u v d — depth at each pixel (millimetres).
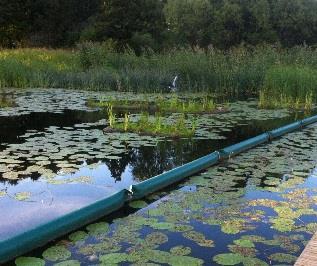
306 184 4602
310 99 11711
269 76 13242
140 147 6215
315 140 7082
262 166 5305
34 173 4727
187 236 3209
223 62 15328
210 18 41344
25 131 7180
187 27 41781
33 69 16141
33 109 9883
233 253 2936
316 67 15180
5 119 8453
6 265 2770
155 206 3922
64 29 29938
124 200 3957
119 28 27094
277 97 12820
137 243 3074
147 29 28359
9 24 28234
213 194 4207
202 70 14938
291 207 3881
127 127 7320
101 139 6605
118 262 2773
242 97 13922
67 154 5574
